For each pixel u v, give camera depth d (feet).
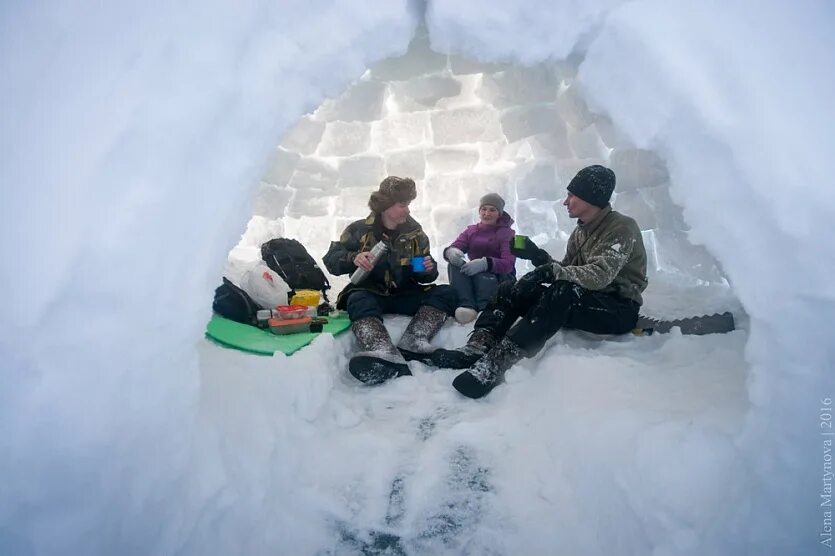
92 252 4.18
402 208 10.25
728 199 4.65
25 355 3.87
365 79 13.73
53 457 3.81
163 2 5.03
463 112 14.44
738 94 4.75
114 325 4.21
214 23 5.07
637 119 5.23
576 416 6.42
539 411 7.10
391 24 6.11
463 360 8.52
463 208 14.89
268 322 9.52
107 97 4.54
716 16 5.21
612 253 8.30
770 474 4.38
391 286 10.34
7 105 4.49
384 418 7.41
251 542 5.09
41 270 4.04
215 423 5.82
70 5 4.94
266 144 5.36
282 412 6.79
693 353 8.05
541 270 8.48
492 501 5.86
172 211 4.56
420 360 9.03
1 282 3.99
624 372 7.31
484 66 12.30
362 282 10.26
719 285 12.38
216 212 4.90
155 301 4.46
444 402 7.75
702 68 4.94
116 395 4.17
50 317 3.98
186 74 4.80
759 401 4.62
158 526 4.39
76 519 3.82
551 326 7.92
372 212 10.53
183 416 4.77
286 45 5.48
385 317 10.41
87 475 3.92
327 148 14.96
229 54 5.05
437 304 9.77
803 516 4.20
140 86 4.63
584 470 5.66
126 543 4.13
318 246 15.20
